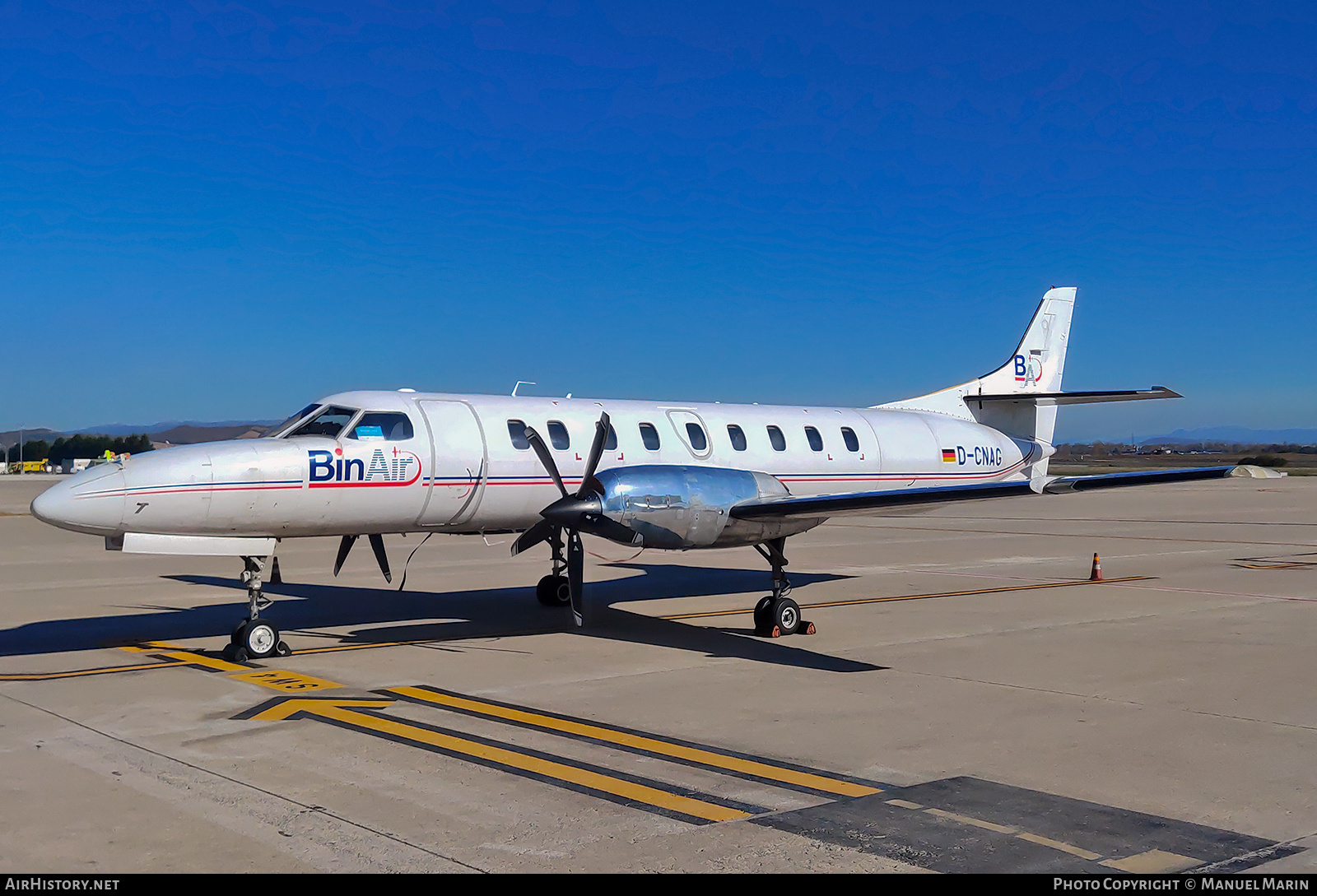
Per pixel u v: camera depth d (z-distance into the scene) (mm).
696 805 6430
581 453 13984
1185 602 15875
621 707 9070
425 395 13383
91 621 14047
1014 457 19250
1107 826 6074
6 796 6520
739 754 7551
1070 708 9055
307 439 12117
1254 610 15086
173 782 6820
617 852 5621
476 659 11375
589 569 20609
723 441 15336
